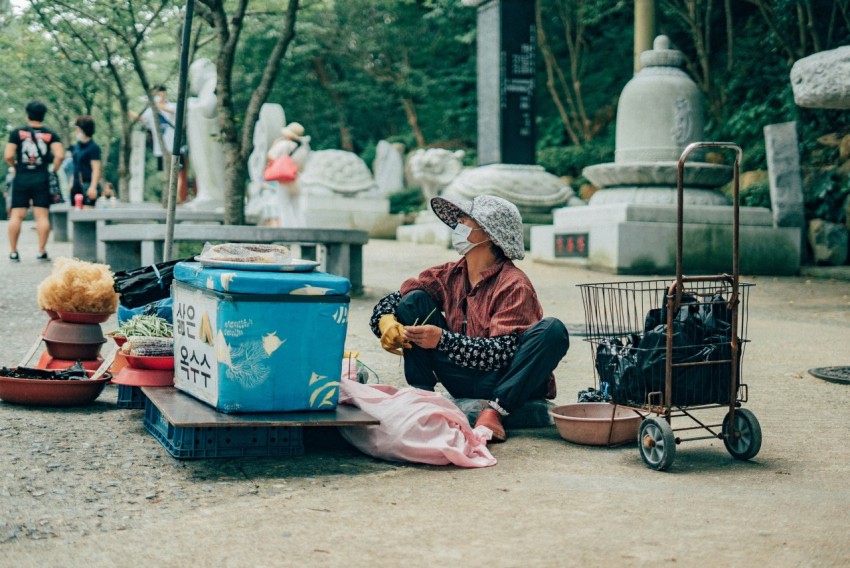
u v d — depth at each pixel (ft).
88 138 43.04
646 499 10.44
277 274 12.16
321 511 9.87
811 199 43.88
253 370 11.84
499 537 9.03
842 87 18.21
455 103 81.10
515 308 13.67
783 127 43.83
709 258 41.14
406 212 69.00
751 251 41.86
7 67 58.54
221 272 11.96
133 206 53.06
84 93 56.54
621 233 39.88
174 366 13.48
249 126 30.37
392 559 8.41
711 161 55.42
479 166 55.36
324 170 61.93
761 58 59.57
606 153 63.67
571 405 14.02
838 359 21.79
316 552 8.58
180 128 18.25
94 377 15.17
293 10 29.96
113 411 14.76
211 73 56.34
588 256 42.14
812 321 28.94
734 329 12.35
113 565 8.22
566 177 65.21
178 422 11.28
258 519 9.57
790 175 43.24
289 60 80.64
